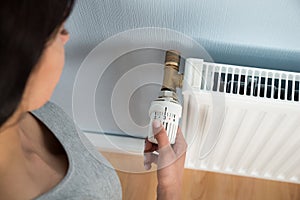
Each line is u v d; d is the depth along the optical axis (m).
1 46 0.24
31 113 0.52
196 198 1.31
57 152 0.53
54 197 0.43
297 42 0.81
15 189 0.41
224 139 1.06
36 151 0.49
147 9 0.77
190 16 0.78
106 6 0.79
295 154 1.07
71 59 0.99
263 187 1.32
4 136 0.38
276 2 0.70
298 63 0.89
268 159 1.14
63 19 0.29
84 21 0.85
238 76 0.88
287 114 0.89
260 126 0.97
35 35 0.25
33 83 0.33
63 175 0.48
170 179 0.72
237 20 0.77
